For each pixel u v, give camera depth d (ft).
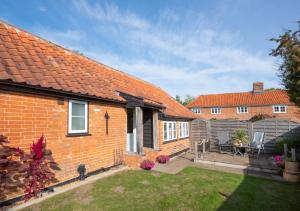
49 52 28.14
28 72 20.17
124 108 34.24
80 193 20.47
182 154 50.93
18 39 24.52
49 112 21.29
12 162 16.96
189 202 19.19
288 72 26.05
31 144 19.29
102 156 28.66
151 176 27.63
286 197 21.17
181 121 55.06
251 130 54.60
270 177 29.14
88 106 26.53
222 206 18.53
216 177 28.35
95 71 35.58
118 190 21.76
